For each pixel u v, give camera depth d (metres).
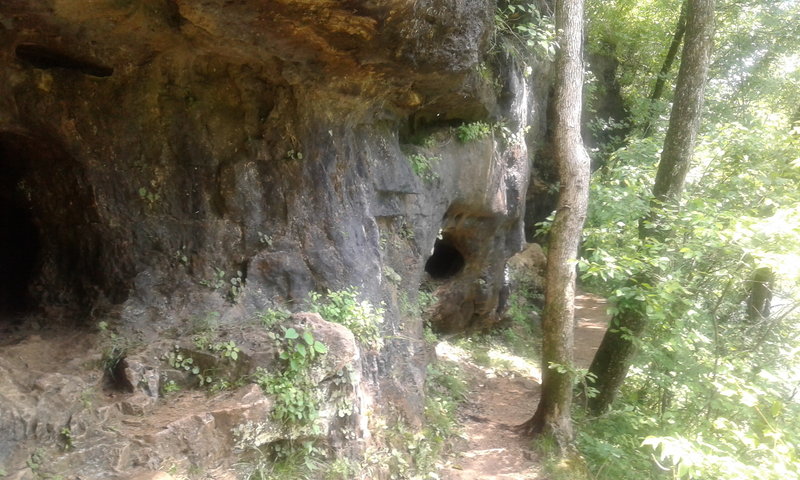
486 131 9.02
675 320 7.17
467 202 9.03
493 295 10.67
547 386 7.29
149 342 4.89
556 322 7.18
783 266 5.48
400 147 7.78
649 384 9.03
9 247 5.85
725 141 8.26
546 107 14.18
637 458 7.38
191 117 5.37
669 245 7.21
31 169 5.27
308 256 5.91
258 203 5.73
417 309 7.68
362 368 5.86
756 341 7.71
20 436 3.75
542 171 15.80
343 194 6.30
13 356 4.38
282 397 4.73
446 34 5.63
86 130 4.95
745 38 15.34
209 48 4.91
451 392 8.20
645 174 9.05
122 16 4.45
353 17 4.61
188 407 4.46
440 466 6.34
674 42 16.33
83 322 5.07
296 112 5.72
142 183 5.27
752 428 6.46
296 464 4.82
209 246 5.52
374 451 5.53
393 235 7.41
